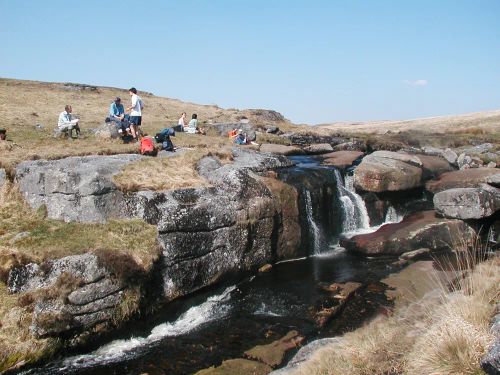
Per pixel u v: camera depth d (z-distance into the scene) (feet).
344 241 70.79
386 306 48.75
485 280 29.43
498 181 76.43
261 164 75.10
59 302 40.52
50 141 74.95
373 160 84.79
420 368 21.61
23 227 49.16
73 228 49.08
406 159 88.48
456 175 86.12
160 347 42.65
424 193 87.04
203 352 41.09
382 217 81.92
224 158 75.05
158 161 65.41
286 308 49.60
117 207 52.19
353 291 53.16
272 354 39.91
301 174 73.92
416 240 67.10
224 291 56.03
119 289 43.70
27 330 38.78
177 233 51.90
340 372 25.75
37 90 157.89
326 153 104.47
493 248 68.28
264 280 58.70
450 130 171.22
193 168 67.05
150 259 47.34
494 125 186.39
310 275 59.77
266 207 62.39
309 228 70.23
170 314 49.52
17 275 41.52
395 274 58.85
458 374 19.98
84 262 42.65
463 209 70.03
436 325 24.38
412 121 279.08
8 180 56.54
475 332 21.53
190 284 51.52
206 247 54.24
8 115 103.96
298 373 28.89
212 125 118.52
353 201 79.36
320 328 44.75
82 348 41.42
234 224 58.03
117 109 81.71
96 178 51.26
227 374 36.86
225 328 45.80
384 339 27.61
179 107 169.99
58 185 52.24
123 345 43.39
